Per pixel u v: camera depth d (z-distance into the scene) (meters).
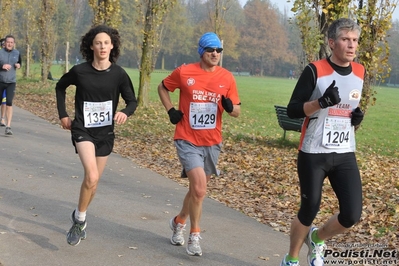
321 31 15.02
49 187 10.16
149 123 21.81
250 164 13.88
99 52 6.67
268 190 11.09
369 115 36.22
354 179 5.75
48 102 28.41
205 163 6.91
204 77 6.72
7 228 7.58
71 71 6.77
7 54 15.76
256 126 24.70
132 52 116.12
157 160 14.02
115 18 26.98
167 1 26.02
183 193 10.45
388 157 17.80
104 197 9.66
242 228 8.24
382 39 14.70
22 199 9.20
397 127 29.33
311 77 5.78
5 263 6.27
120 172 12.11
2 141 15.06
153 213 8.81
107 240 7.30
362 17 14.53
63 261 6.44
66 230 7.66
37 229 7.62
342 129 5.83
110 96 6.86
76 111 6.82
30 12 47.81
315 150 5.80
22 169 11.63
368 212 9.45
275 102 42.09
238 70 129.00
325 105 5.44
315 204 5.78
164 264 6.49
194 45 125.44
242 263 6.66
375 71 15.00
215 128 6.79
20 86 38.44
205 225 8.27
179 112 6.71
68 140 16.19
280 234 8.06
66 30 46.50
